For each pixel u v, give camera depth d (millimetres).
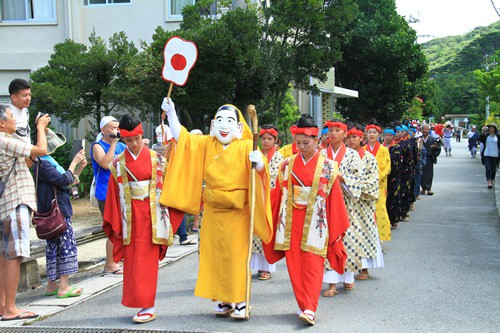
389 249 8461
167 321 5332
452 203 13555
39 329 5168
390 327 5027
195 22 11469
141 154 5422
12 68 15352
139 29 15219
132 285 5273
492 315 5320
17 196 5453
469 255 8008
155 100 11477
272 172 6953
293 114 15805
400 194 10250
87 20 15289
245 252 5332
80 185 13602
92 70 12695
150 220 5355
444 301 5797
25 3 15406
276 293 6281
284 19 11625
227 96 11336
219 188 5277
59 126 15328
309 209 5324
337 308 5641
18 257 5500
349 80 25516
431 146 14898
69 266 6191
